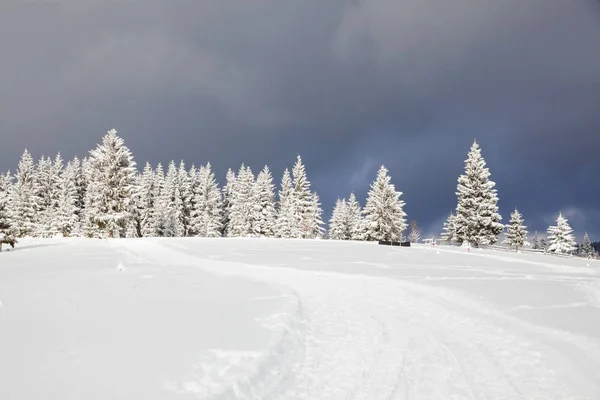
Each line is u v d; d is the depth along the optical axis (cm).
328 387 633
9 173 7250
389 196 6288
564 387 641
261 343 743
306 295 1546
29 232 6494
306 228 7288
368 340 912
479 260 2852
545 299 1338
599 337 881
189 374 571
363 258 2964
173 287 1417
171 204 7331
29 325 815
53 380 525
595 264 2780
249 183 7269
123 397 482
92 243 4291
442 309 1260
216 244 4275
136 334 763
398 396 600
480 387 640
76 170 7431
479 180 5147
